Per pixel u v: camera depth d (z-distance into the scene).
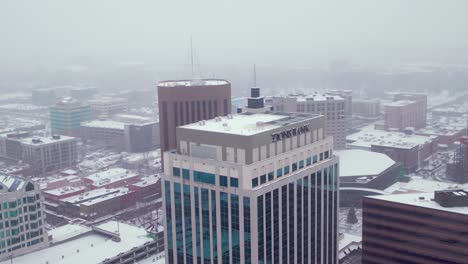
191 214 150.25
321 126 168.25
